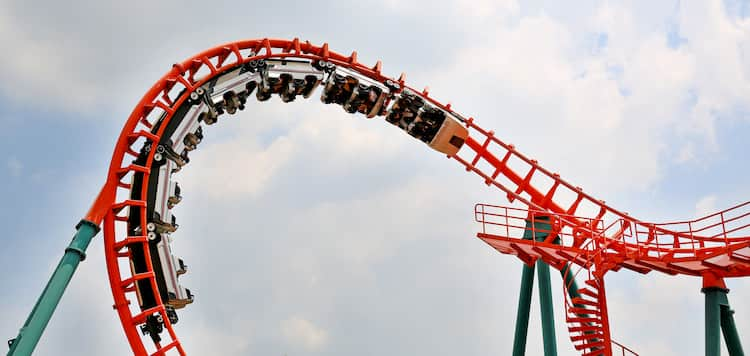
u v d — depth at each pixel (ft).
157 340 81.92
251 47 99.60
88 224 80.69
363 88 104.06
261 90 98.32
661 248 87.40
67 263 77.82
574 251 96.43
